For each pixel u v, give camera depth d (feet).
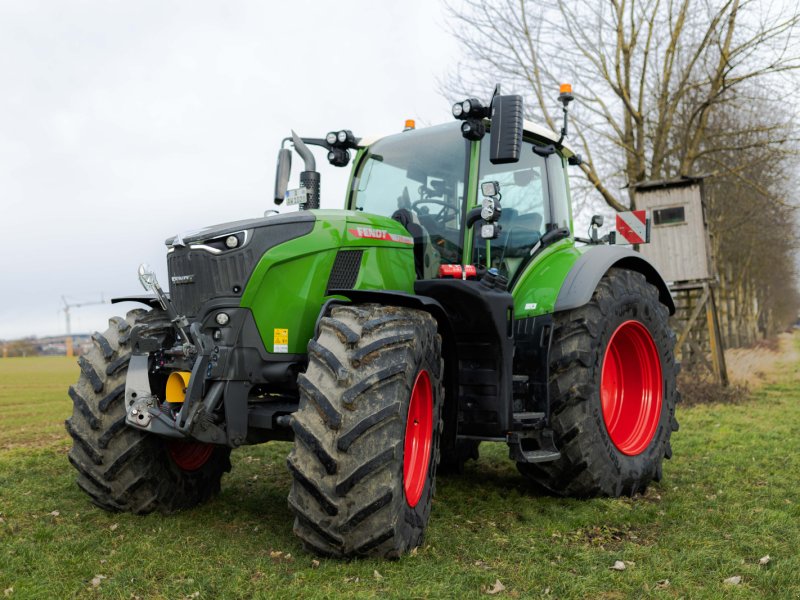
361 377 9.80
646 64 39.27
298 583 9.28
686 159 39.22
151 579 9.50
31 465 17.42
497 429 12.66
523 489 15.33
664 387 16.37
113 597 8.91
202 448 13.58
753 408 28.27
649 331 16.17
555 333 14.34
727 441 20.58
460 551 10.93
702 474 16.49
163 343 11.91
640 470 14.96
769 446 19.75
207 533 11.53
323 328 10.40
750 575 10.08
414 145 14.71
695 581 9.92
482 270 13.42
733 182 49.37
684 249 36.17
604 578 9.87
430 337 11.19
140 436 12.01
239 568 9.82
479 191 13.93
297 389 11.84
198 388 10.73
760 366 48.98
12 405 35.24
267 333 11.23
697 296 37.78
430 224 14.06
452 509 13.62
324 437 9.65
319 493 9.58
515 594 9.28
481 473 17.07
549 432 13.82
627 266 16.89
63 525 11.90
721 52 37.06
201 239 11.42
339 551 9.88
